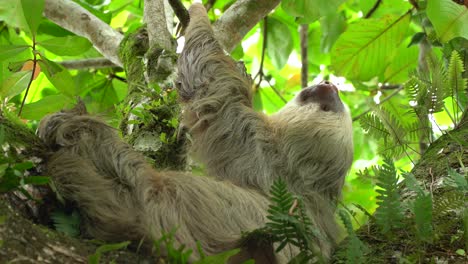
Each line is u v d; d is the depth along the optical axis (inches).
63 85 252.8
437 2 292.7
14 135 198.4
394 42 406.6
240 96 290.0
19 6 290.5
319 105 288.0
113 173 209.3
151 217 201.8
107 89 413.1
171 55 294.0
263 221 232.5
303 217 182.5
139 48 316.5
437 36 299.0
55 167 199.9
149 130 269.9
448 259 201.5
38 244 155.6
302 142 273.9
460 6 291.1
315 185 272.1
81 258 161.6
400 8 445.7
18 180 168.4
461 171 246.1
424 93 253.9
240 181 267.4
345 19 491.8
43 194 187.8
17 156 192.4
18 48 243.6
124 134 279.0
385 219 193.8
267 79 478.6
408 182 202.1
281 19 475.5
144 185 208.5
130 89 297.7
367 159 484.1
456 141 251.0
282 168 268.7
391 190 194.2
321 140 276.1
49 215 187.9
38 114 270.2
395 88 462.0
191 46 309.1
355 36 407.2
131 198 205.3
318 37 506.6
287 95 522.0
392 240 207.0
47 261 153.9
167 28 306.2
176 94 276.8
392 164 197.0
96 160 210.2
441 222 213.3
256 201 239.0
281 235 192.9
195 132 283.7
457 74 262.1
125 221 195.9
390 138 262.8
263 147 271.9
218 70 297.6
